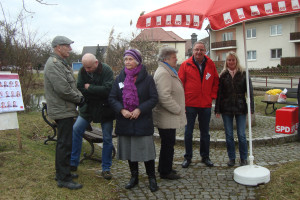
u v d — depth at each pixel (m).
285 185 3.63
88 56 3.82
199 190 3.73
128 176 4.25
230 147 4.61
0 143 4.75
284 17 31.50
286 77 23.70
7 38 8.31
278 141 5.88
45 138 5.87
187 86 4.51
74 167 4.12
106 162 4.10
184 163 4.62
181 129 6.88
